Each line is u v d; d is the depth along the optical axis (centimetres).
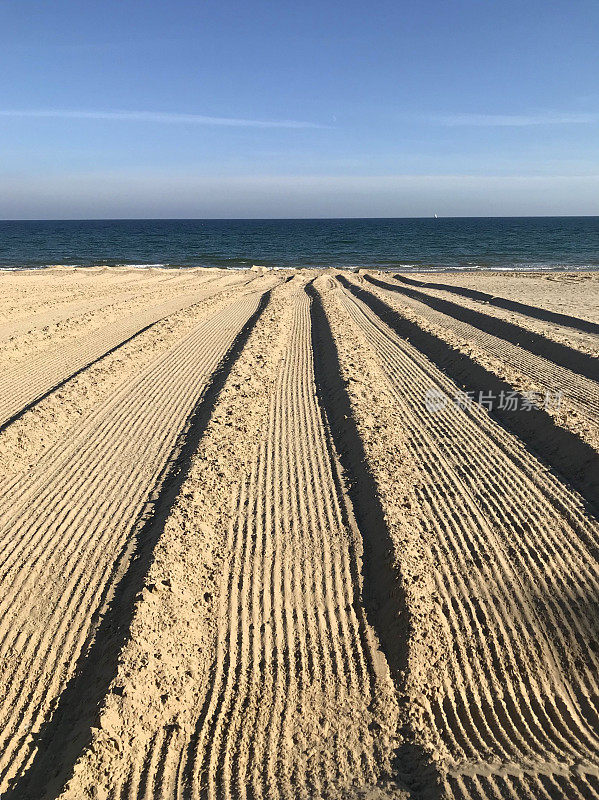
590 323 2041
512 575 746
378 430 1146
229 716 567
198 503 881
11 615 684
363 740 540
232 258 6044
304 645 650
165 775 507
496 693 596
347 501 921
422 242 8362
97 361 1617
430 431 1177
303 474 1010
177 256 6306
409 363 1672
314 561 779
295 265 5366
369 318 2367
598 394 1337
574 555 780
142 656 599
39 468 1030
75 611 687
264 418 1258
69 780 482
